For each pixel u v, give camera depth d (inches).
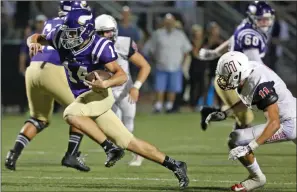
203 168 726.5
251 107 567.8
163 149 869.8
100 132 574.2
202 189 603.5
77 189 596.7
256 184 591.5
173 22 1286.9
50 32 577.3
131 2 1544.0
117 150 576.7
